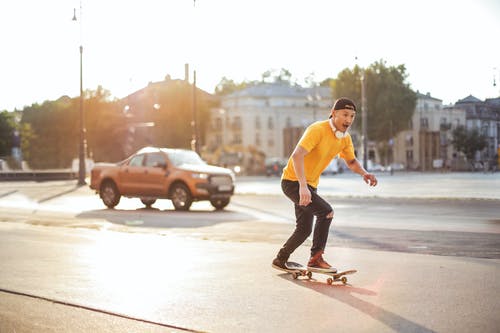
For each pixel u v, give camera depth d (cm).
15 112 6825
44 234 1081
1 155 6550
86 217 1495
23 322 472
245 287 594
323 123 627
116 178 1877
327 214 622
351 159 666
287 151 9375
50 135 8431
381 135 7094
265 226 1237
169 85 9419
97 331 446
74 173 4616
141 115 9188
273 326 450
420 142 5544
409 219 1358
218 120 10431
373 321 456
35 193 2755
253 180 4753
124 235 1067
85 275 666
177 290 583
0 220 1395
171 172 1778
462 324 444
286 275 659
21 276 662
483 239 963
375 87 7131
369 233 1070
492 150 2619
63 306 524
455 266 696
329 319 466
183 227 1226
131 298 550
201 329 446
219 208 1809
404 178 4188
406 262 731
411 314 474
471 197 1977
